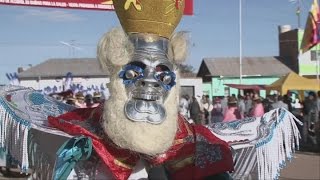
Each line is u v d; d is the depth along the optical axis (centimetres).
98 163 274
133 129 255
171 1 268
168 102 266
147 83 260
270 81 4006
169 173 286
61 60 4012
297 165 1040
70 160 266
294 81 1975
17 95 339
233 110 1130
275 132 327
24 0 721
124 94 260
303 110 1409
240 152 321
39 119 304
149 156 268
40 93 360
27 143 290
